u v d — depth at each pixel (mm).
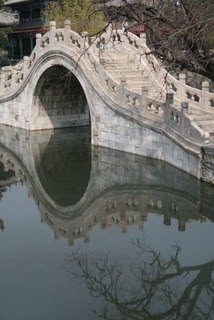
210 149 18953
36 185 23938
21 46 60844
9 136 34750
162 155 23000
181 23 23219
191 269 14406
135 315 11945
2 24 51031
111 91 26094
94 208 20391
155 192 21156
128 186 22266
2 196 22297
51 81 33500
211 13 22922
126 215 19188
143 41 28891
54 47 29859
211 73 23609
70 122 37500
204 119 22719
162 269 14391
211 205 19000
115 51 30047
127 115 24891
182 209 19328
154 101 23062
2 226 18250
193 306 12609
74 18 38438
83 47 27500
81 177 24469
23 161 28141
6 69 39031
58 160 27750
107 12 24766
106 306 12266
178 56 22609
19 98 36281
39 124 35969
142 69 28516
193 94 24734
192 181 20328
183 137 20969
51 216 19562
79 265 14562
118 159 25953
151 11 24375
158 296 13031
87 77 27422
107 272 14188
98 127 27578
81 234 17359
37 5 55000
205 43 23109
